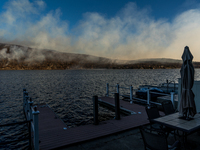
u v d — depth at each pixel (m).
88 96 22.61
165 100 11.02
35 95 24.09
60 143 4.51
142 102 13.32
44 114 8.91
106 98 13.30
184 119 4.06
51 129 6.15
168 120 4.00
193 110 3.97
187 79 4.00
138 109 9.05
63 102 18.38
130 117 7.36
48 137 5.02
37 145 4.00
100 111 11.66
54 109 14.81
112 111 11.03
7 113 13.52
